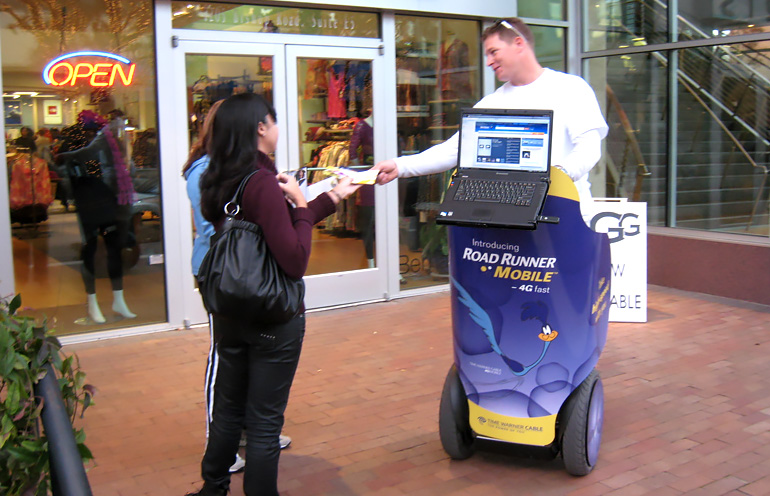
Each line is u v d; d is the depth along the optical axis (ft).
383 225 23.11
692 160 24.70
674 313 21.59
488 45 11.35
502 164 10.54
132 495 11.09
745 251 22.68
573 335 10.84
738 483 11.18
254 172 8.68
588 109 11.07
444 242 24.64
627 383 15.74
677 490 10.99
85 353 18.22
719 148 23.81
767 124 22.41
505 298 10.89
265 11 20.94
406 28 23.35
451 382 11.89
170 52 19.56
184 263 20.18
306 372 16.72
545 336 10.85
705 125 24.18
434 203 24.29
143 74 19.36
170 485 11.42
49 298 18.61
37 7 17.87
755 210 22.81
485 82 25.04
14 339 6.31
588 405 11.08
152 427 13.78
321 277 22.21
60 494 5.03
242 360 9.12
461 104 24.86
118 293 19.56
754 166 22.76
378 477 11.60
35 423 6.49
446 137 24.62
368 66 22.63
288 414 14.29
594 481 11.35
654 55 25.45
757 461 11.94
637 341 18.85
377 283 23.21
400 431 13.41
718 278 23.45
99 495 11.08
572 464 11.20
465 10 23.76
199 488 11.29
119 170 19.22
